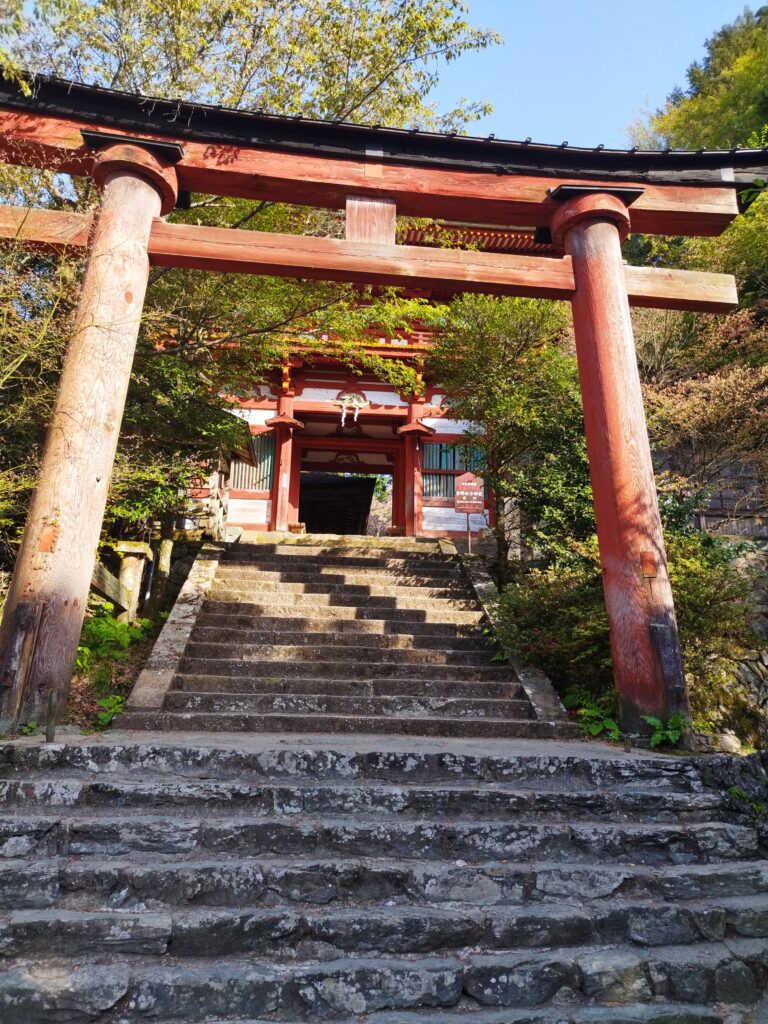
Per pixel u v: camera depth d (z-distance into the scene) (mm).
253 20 7293
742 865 3266
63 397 4762
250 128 5887
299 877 2879
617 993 2561
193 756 3684
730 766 3908
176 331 8328
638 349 12398
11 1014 2256
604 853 3258
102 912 2691
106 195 5398
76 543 4559
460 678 6512
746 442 10555
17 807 3240
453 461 13383
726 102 18359
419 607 8086
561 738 5184
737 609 6590
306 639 7035
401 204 6148
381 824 3188
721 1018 2480
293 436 14586
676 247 14352
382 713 5684
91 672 5883
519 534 11141
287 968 2484
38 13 4789
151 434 7930
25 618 4242
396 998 2445
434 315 8961
